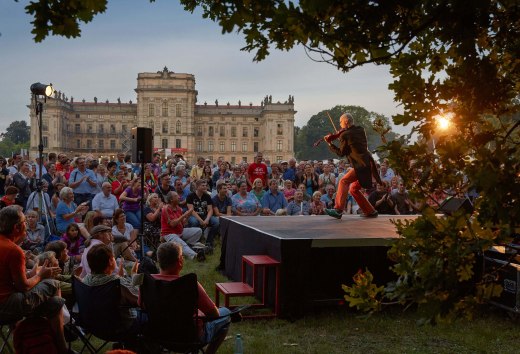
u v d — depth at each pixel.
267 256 7.58
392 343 6.32
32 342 4.68
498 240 2.07
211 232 13.06
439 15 2.11
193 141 110.94
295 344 6.22
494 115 2.37
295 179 18.55
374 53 2.44
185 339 4.76
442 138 2.27
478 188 1.92
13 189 10.66
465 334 6.62
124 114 117.88
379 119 2.63
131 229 10.60
